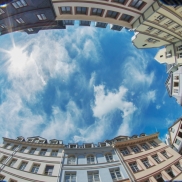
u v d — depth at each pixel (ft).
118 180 51.60
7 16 64.95
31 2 55.98
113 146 70.69
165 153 70.69
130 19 67.10
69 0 55.11
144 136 78.38
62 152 66.33
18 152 67.77
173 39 89.61
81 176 53.31
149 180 53.11
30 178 52.54
